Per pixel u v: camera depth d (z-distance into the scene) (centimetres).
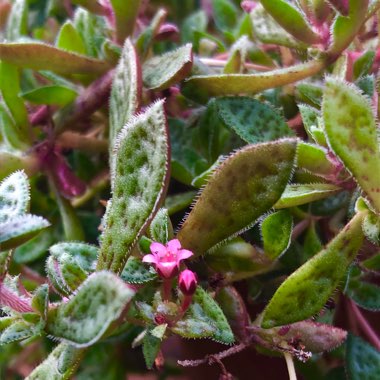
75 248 17
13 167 20
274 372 20
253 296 19
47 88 20
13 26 21
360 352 19
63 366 16
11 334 16
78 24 20
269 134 18
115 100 18
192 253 16
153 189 16
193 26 23
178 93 20
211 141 19
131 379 22
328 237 19
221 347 20
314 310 17
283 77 18
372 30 20
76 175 21
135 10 19
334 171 18
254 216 17
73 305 15
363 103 16
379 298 19
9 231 15
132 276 17
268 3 18
